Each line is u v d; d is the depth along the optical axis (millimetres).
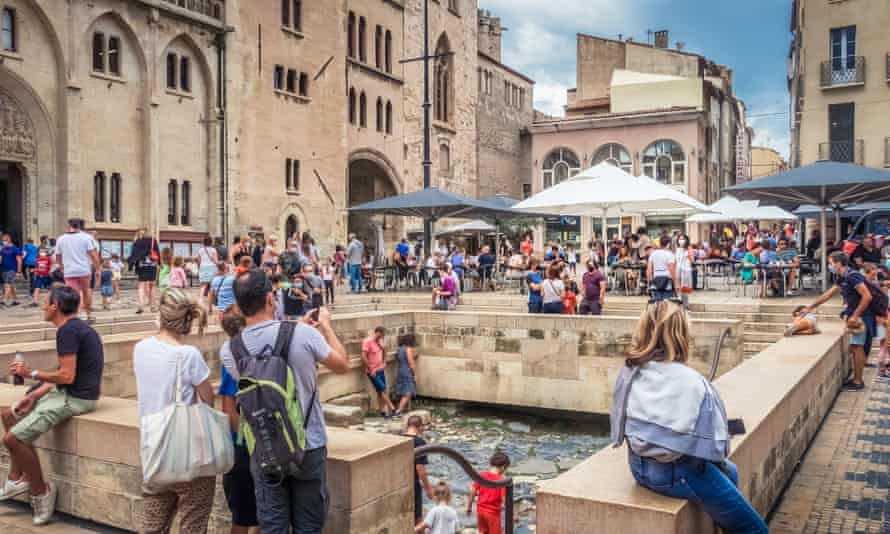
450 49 50062
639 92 52875
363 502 5090
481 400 19203
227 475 5043
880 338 13227
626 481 4367
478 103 53906
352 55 40906
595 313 19062
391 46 44219
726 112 59875
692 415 3881
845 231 35094
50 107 26125
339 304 22938
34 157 26031
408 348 18953
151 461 4816
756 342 17266
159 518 5203
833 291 12547
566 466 13719
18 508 6773
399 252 27953
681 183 48750
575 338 18141
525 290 27141
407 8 45594
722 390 7449
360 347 18516
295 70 36094
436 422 17656
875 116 34812
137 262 20750
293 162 36031
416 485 5723
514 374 18812
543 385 18484
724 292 23516
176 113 30562
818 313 17828
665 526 3844
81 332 6402
